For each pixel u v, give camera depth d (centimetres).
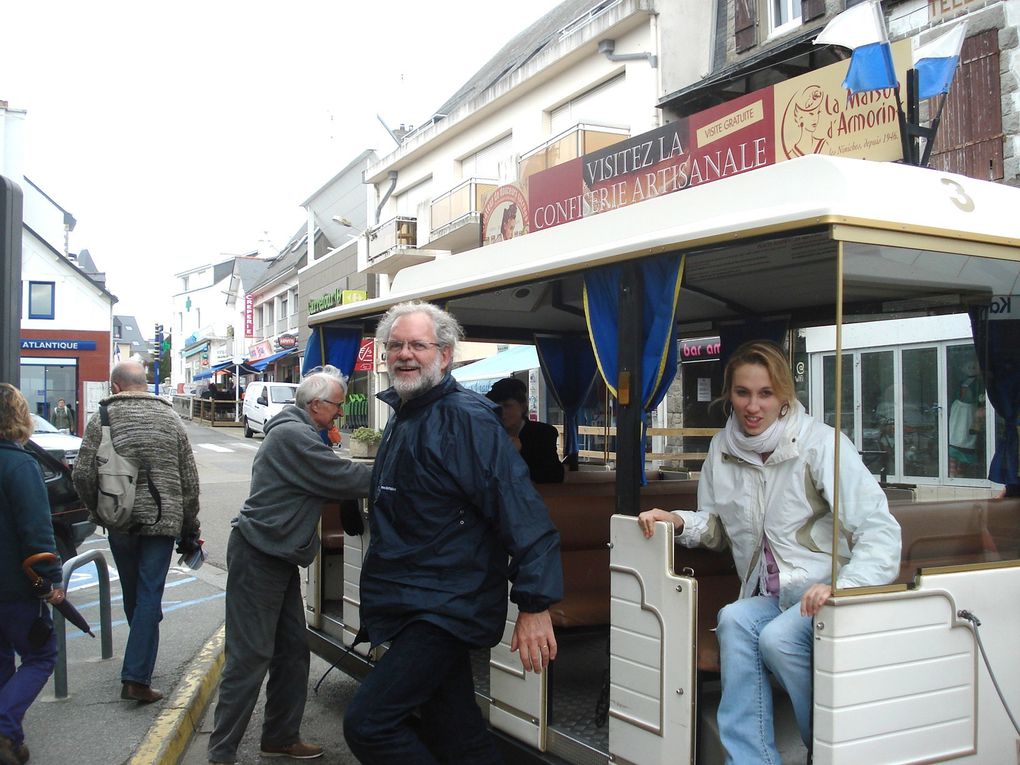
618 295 351
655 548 324
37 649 434
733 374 332
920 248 301
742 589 339
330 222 4188
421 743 313
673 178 1303
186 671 594
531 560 311
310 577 602
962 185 331
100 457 517
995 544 369
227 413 4591
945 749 299
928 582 299
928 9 1080
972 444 373
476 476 315
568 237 416
